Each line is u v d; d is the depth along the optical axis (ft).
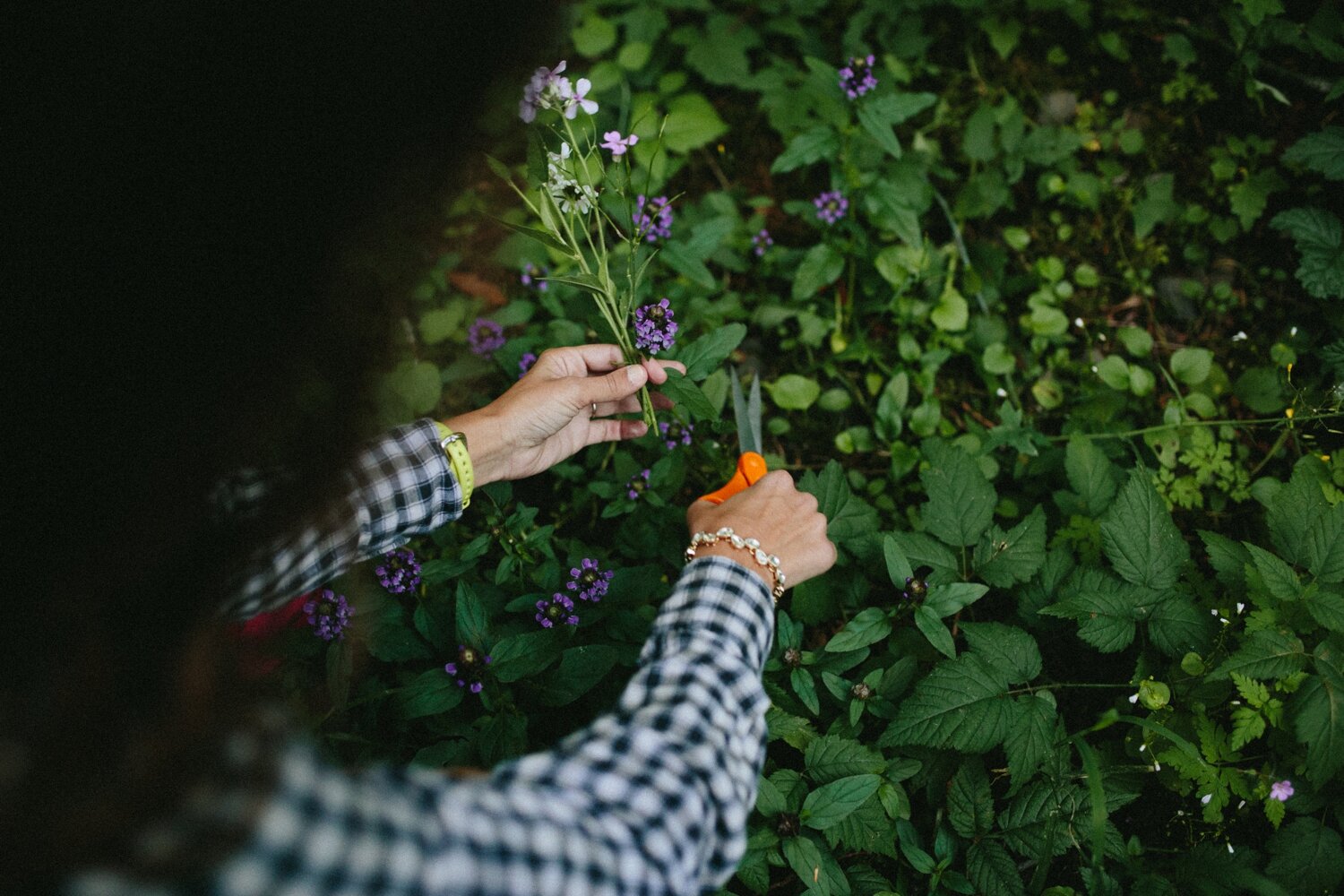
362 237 2.76
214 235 2.45
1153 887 6.38
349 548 5.36
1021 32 10.94
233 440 2.68
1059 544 7.93
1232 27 10.32
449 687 6.61
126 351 2.43
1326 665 6.48
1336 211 9.80
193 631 2.80
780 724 6.89
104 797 2.41
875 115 8.52
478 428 6.21
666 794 3.59
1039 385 9.18
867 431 9.09
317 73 2.44
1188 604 7.09
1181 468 8.79
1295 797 6.73
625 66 10.65
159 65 2.32
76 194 2.32
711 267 10.14
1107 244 10.21
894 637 7.39
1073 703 7.66
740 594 4.66
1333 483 8.07
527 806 3.26
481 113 2.92
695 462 8.67
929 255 9.65
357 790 2.82
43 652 2.52
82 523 2.51
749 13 11.32
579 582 7.12
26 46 2.24
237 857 2.51
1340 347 8.44
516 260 9.68
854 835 6.57
